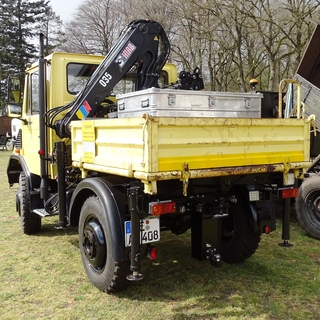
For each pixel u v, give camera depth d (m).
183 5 17.27
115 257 3.11
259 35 16.22
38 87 4.84
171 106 3.38
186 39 18.56
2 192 8.88
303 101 5.38
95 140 3.39
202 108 3.55
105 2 27.89
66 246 4.85
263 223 3.74
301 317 3.04
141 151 2.75
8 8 38.81
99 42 28.45
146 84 4.45
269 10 15.20
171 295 3.43
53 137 4.66
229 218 4.23
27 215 5.22
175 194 3.27
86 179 3.56
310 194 4.97
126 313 3.13
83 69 4.91
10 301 3.37
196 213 3.54
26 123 5.48
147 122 2.66
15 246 4.86
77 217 3.92
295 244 4.81
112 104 4.72
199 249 3.53
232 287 3.59
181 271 3.99
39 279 3.82
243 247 4.05
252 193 3.72
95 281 3.51
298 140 3.52
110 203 3.20
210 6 16.23
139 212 2.98
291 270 3.98
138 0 19.28
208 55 19.66
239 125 3.12
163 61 4.52
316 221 4.98
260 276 3.83
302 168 3.60
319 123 5.14
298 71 5.88
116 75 4.28
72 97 4.83
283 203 3.75
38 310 3.20
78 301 3.35
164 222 3.77
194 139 2.90
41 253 4.59
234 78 21.30
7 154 20.45
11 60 38.06
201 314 3.10
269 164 3.34
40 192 4.85
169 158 2.78
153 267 4.10
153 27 4.41
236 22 15.93
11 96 5.46
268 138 3.32
